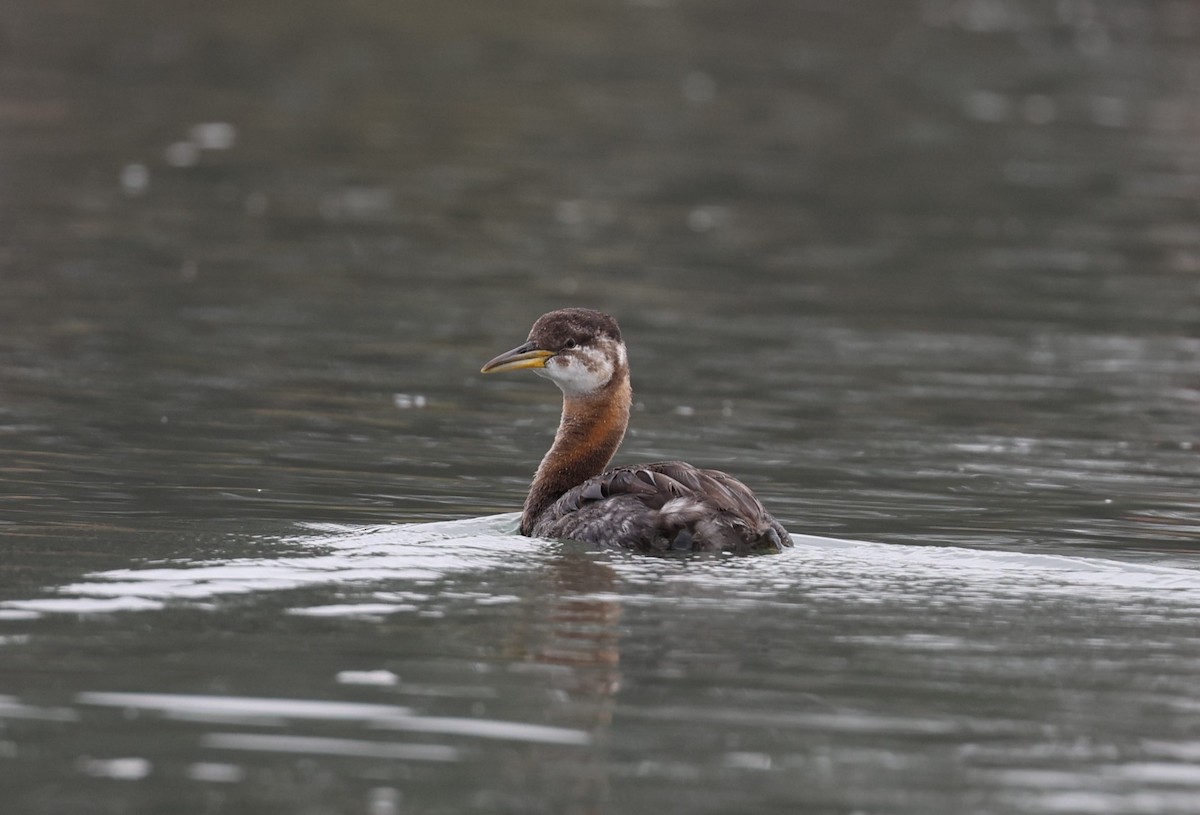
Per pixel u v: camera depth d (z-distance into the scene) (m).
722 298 25.03
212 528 13.23
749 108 41.62
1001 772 8.51
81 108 37.91
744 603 11.20
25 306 22.75
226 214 29.56
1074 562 12.75
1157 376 21.11
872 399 19.77
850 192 33.56
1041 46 51.19
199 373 19.84
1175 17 55.84
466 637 10.32
